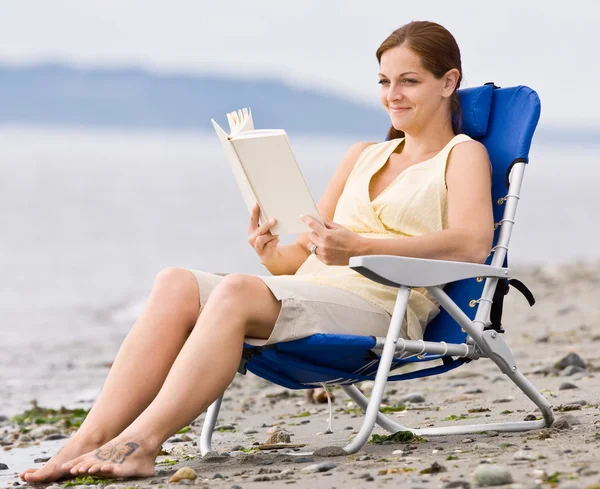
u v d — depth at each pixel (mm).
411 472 6648
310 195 7859
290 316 7641
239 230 69062
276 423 12023
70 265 49156
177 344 7906
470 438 8383
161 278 8070
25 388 17844
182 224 73000
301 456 7879
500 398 12070
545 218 84875
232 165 8469
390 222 8742
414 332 8367
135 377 7738
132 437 7289
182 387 7340
